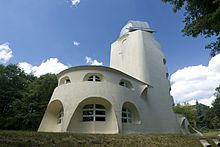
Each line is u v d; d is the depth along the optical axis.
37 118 37.81
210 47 11.88
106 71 25.81
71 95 23.36
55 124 26.41
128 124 24.77
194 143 17.30
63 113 23.89
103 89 24.02
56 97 24.59
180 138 18.00
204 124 89.69
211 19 10.17
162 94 32.91
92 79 25.62
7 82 42.12
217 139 18.95
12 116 39.16
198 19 11.42
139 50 33.62
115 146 13.70
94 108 23.94
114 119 23.25
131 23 37.66
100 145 13.36
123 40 37.28
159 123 30.19
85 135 14.66
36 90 40.09
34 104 38.56
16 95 41.97
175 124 32.84
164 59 37.38
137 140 15.70
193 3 11.13
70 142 12.73
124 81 27.89
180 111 64.31
